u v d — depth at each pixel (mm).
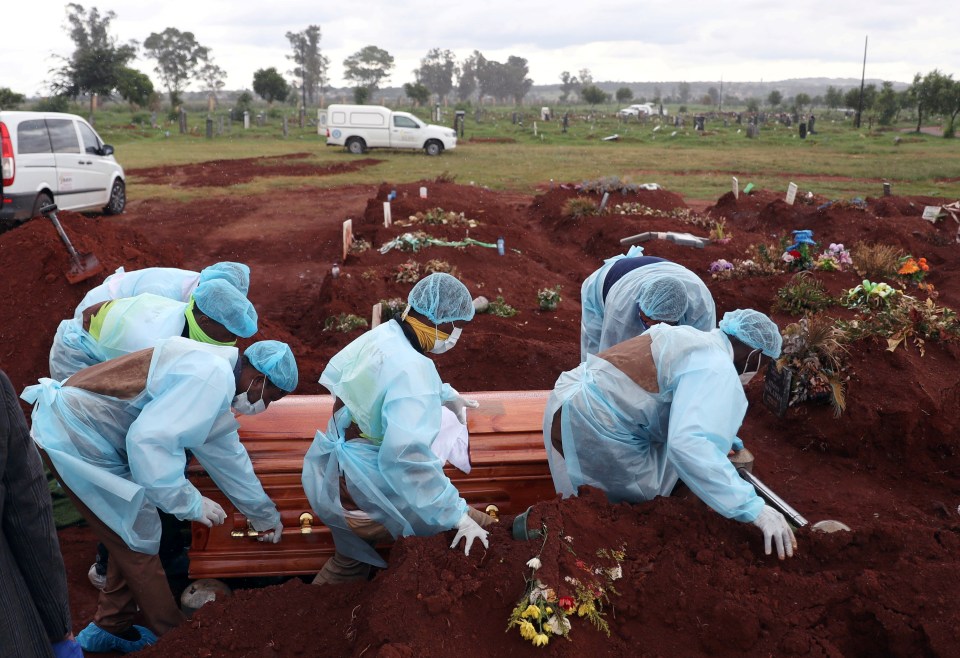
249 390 3559
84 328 4195
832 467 5680
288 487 3859
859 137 43656
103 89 59844
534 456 3988
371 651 2701
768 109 110250
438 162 28016
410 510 3320
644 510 3275
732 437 3186
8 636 2387
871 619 2730
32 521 2457
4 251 7414
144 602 3627
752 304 8898
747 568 2947
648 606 2850
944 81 47781
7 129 12602
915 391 5734
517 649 2684
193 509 3447
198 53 128500
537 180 23047
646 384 3408
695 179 24000
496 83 178625
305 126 49469
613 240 12867
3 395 2326
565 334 8273
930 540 2994
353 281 8922
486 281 9953
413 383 3258
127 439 3287
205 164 25953
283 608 3189
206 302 3906
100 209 15555
